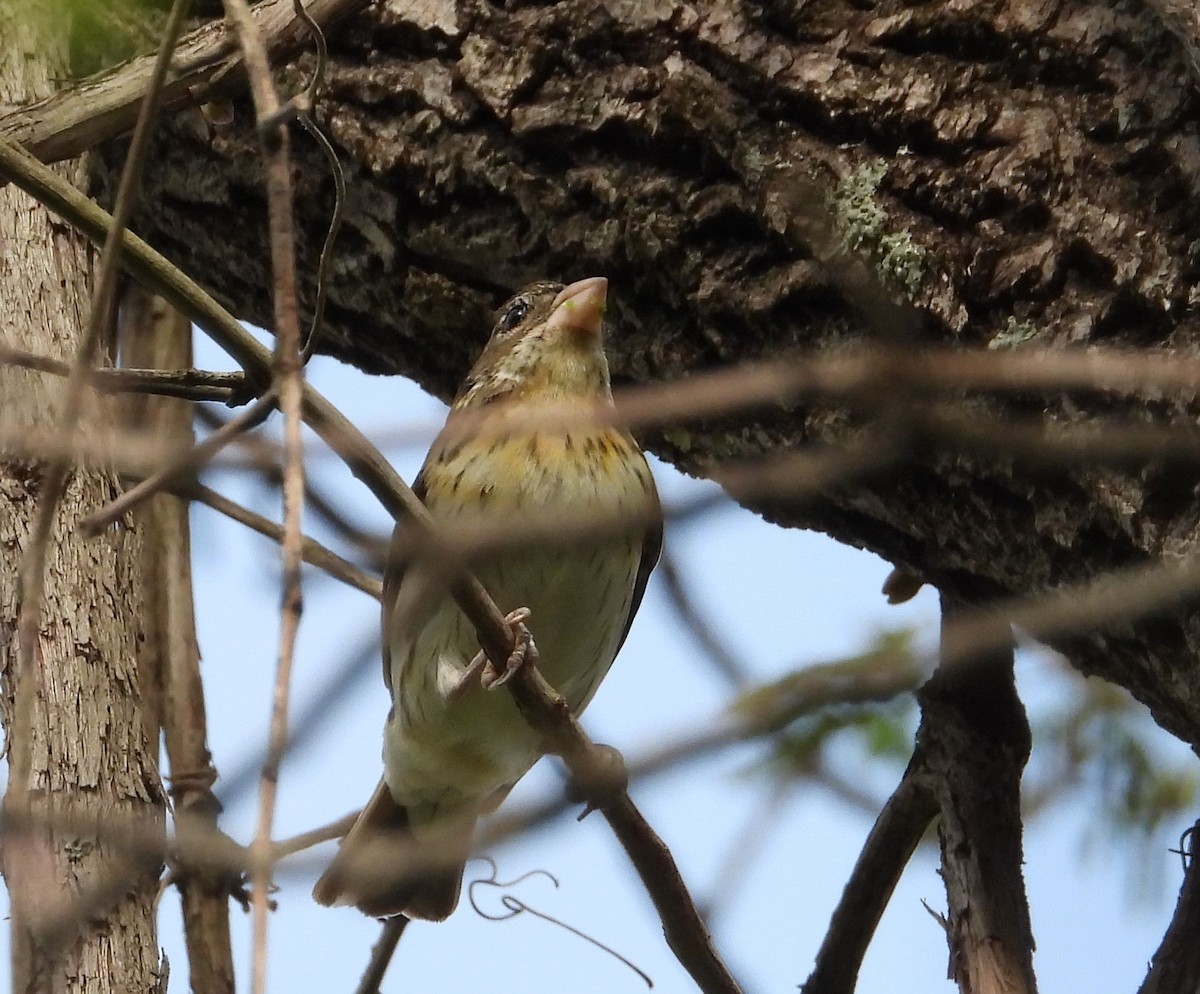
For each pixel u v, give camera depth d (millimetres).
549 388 7750
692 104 7160
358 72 7891
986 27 6727
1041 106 6609
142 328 9352
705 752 3574
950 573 7293
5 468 6430
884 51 6914
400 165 7805
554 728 5977
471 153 7660
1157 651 6285
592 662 8164
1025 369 3318
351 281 8398
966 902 7164
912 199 6676
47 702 6031
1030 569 6652
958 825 7254
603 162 7488
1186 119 6289
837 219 6703
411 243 8047
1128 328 6254
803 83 6961
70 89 6672
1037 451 3330
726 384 3322
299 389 3977
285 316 4074
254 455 3955
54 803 5828
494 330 8086
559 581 7598
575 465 7555
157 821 6047
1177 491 5773
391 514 4742
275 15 6812
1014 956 6992
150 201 8703
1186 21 5668
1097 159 6426
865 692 3766
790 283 6918
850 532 7430
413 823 8703
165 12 6660
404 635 7918
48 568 6254
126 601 6469
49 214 7008
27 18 6184
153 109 4742
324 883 8055
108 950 5500
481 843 3688
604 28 7426
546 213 7617
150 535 9070
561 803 3729
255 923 3342
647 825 5672
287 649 3496
